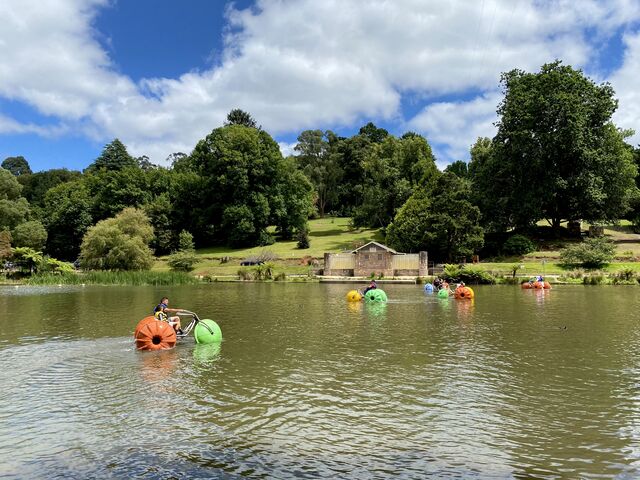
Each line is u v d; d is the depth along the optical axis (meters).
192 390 14.58
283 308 35.47
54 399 13.88
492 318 29.28
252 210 104.25
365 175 123.19
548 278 61.03
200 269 83.00
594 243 68.50
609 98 82.06
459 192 77.88
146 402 13.52
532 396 13.82
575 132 75.31
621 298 41.09
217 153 111.62
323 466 9.69
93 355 19.41
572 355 18.89
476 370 16.66
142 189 114.75
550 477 9.21
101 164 137.38
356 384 15.05
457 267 62.88
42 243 101.81
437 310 33.62
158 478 9.23
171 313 32.53
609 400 13.47
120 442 10.89
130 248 79.69
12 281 71.50
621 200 81.44
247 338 22.91
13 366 17.67
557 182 77.00
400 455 10.14
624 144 90.25
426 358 18.50
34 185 156.88
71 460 10.03
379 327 26.05
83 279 68.12
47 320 29.17
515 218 84.12
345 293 49.25
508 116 83.06
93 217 111.00
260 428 11.59
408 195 97.06
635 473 9.36
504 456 10.07
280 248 99.44
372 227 117.56
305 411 12.70
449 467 9.62
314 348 20.45
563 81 80.69
